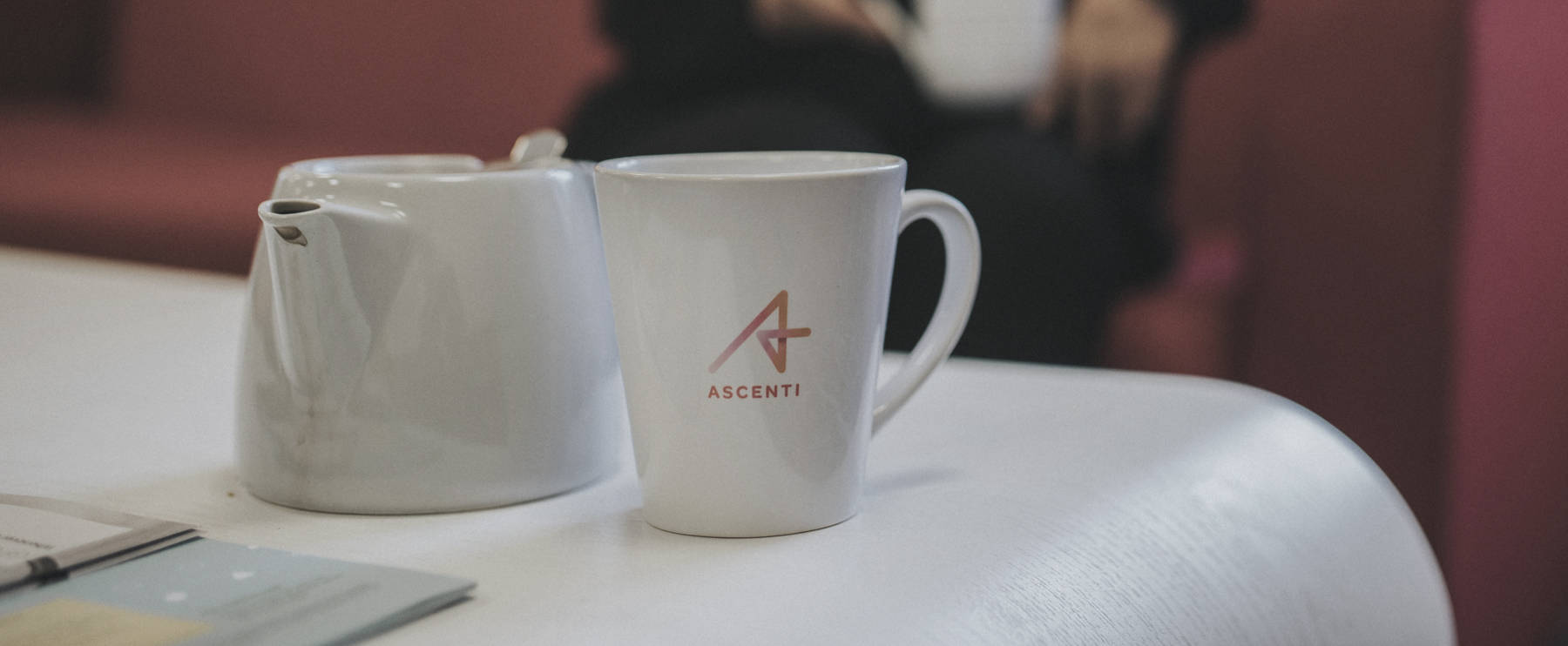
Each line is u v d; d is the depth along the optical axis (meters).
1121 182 1.88
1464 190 1.63
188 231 1.99
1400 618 0.64
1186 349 1.76
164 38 2.97
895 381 0.61
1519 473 1.79
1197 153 2.00
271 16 2.87
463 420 0.57
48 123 2.86
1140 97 1.93
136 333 0.88
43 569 0.49
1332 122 1.73
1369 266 1.73
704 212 0.52
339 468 0.57
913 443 0.66
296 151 2.62
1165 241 1.83
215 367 0.79
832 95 2.13
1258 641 0.56
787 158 0.60
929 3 2.06
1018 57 1.99
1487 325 1.69
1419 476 1.73
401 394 0.56
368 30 2.77
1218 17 1.95
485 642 0.47
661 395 0.54
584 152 2.20
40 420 0.70
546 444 0.59
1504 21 1.63
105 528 0.53
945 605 0.49
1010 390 0.75
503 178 0.57
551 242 0.59
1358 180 1.73
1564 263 1.79
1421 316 1.69
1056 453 0.64
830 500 0.56
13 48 2.99
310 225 0.54
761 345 0.53
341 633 0.46
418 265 0.56
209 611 0.47
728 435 0.54
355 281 0.55
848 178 0.53
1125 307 1.79
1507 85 1.65
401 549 0.54
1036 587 0.52
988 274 1.69
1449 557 1.70
